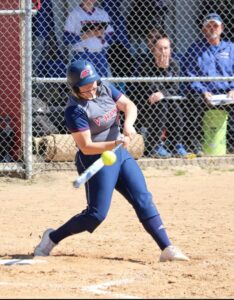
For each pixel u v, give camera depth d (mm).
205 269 16172
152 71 30578
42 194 26594
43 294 13555
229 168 30531
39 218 22781
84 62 16250
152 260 17312
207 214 23219
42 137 29406
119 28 31031
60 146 29000
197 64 30734
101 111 16312
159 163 30141
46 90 29906
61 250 18391
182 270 16062
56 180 28484
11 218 22750
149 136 30422
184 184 28062
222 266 16469
